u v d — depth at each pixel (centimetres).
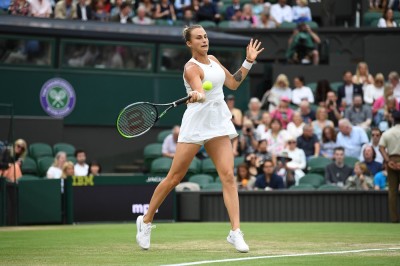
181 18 3788
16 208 2398
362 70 3316
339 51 3656
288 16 3753
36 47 3216
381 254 1211
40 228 2120
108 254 1255
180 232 1811
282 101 3103
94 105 3294
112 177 2419
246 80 3478
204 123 1277
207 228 1984
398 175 2311
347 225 2131
